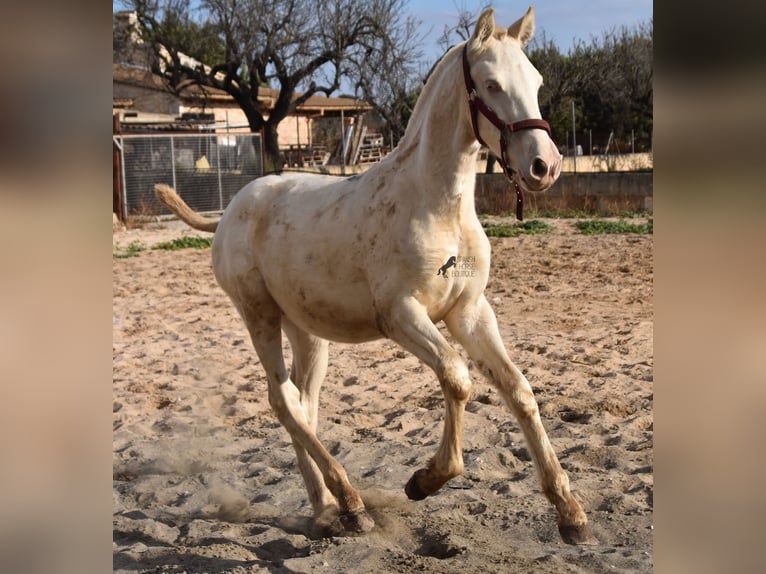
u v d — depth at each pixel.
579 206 20.88
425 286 3.61
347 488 3.88
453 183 3.57
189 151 23.38
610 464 4.69
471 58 3.48
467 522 3.89
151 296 11.19
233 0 30.52
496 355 3.70
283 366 4.34
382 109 32.00
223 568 3.39
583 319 9.09
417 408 6.05
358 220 3.85
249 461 5.00
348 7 30.78
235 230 4.51
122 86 36.34
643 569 3.17
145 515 4.23
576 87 37.31
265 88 42.38
